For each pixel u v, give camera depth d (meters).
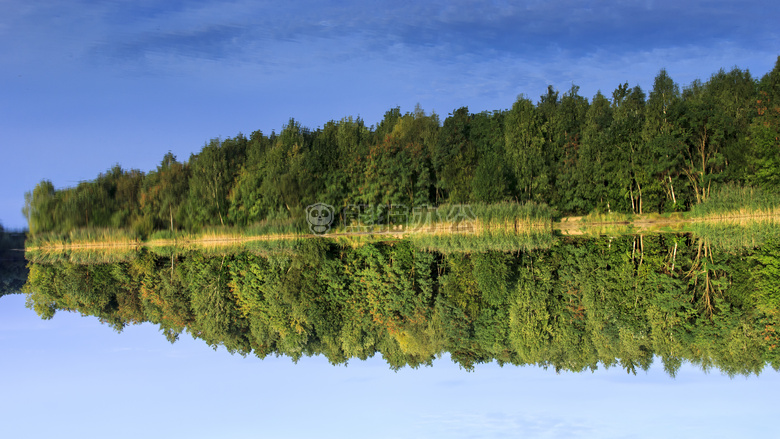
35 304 55.22
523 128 70.75
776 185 59.84
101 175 88.56
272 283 49.50
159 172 88.81
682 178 68.19
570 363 33.75
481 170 68.75
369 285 46.25
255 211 78.75
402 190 76.31
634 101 93.44
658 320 32.69
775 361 28.28
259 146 87.62
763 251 41.91
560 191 70.75
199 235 80.56
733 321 31.38
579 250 49.47
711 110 65.25
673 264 41.72
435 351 38.06
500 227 64.25
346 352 40.59
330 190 77.88
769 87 66.19
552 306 36.62
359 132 90.44
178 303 49.75
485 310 38.03
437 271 48.44
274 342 43.88
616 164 68.56
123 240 81.12
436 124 83.69
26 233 82.62
